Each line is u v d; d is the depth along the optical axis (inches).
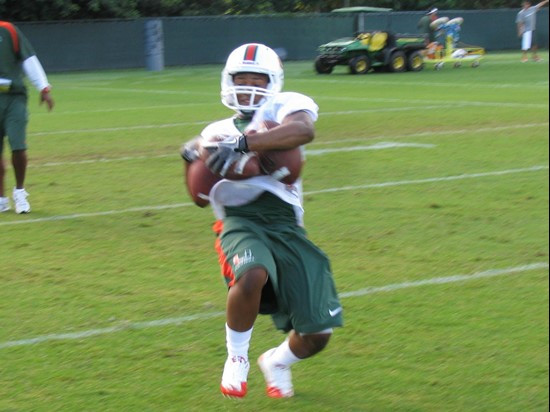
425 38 1556.3
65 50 1786.4
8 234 403.9
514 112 861.8
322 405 223.0
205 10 2175.2
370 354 255.9
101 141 713.0
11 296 310.7
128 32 1830.7
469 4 2448.3
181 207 462.0
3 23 427.2
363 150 637.3
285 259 209.6
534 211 440.5
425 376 240.1
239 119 218.5
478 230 403.5
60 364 248.1
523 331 273.4
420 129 748.6
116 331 274.7
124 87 1330.0
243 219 214.5
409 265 347.9
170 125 817.5
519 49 2193.7
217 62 1916.8
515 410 218.8
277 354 222.8
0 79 428.5
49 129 800.3
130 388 232.1
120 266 349.7
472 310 293.1
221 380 235.9
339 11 1849.2
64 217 439.2
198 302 303.7
